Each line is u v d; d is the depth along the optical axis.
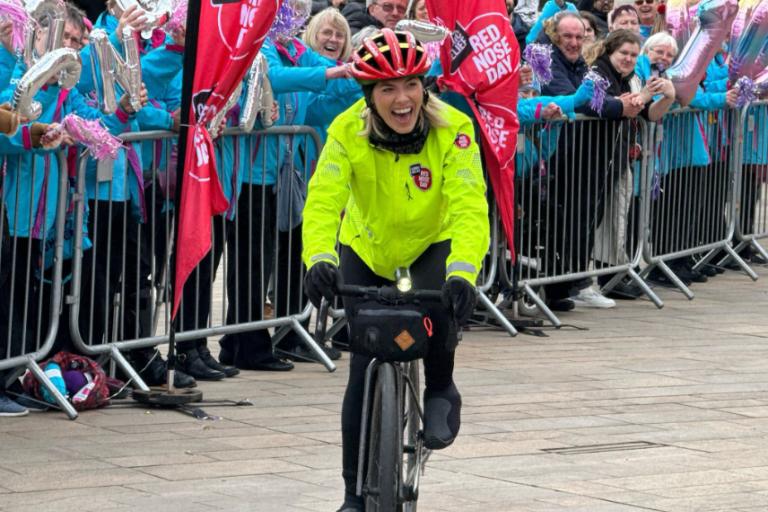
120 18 16.69
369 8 20.81
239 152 18.45
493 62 20.12
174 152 17.80
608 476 13.61
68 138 15.20
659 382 18.58
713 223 28.06
